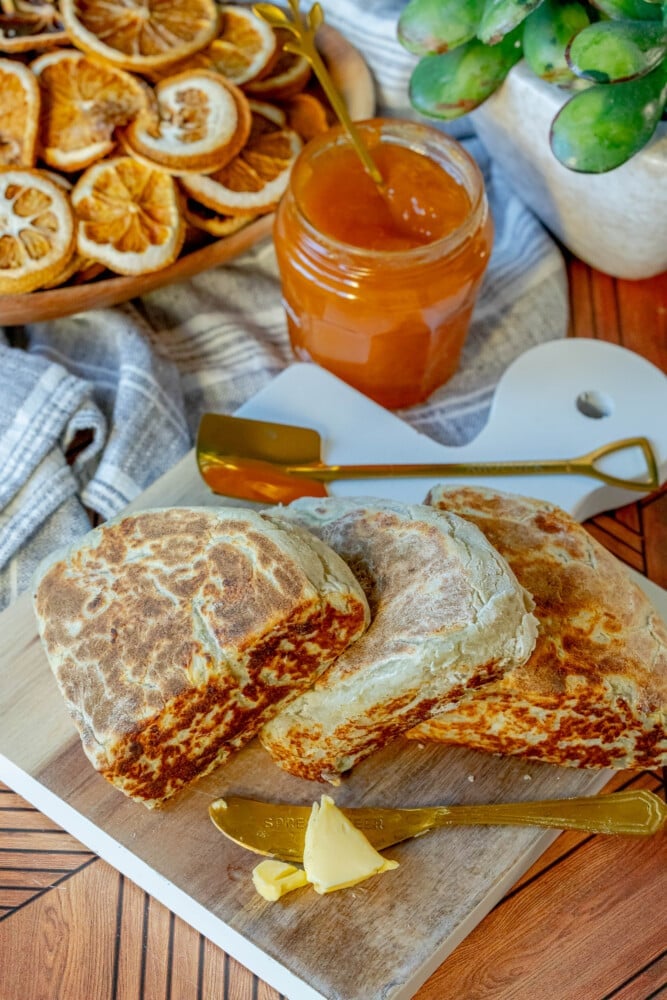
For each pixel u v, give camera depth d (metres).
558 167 0.71
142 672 0.58
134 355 0.72
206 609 0.58
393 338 0.69
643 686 0.60
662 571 0.69
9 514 0.68
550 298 0.76
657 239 0.72
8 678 0.63
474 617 0.58
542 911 0.61
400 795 0.61
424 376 0.72
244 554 0.58
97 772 0.61
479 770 0.62
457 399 0.73
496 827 0.60
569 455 0.69
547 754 0.61
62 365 0.73
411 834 0.60
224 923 0.59
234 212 0.74
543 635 0.60
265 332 0.76
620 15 0.65
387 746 0.62
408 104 0.80
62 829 0.62
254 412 0.69
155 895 0.60
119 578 0.60
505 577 0.59
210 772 0.61
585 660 0.60
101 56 0.73
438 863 0.60
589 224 0.73
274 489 0.67
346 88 0.79
